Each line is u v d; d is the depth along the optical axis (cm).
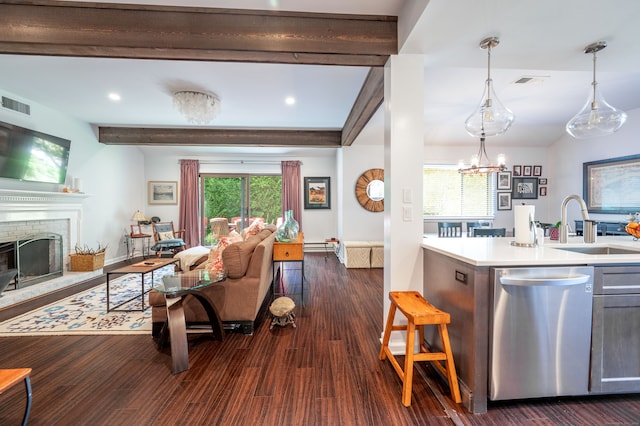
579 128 239
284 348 220
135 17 191
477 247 194
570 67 236
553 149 542
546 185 556
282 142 516
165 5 191
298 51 200
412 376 175
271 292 340
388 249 222
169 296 196
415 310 164
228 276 245
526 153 557
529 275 151
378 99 283
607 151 440
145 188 638
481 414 151
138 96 349
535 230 203
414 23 177
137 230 600
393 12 202
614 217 429
